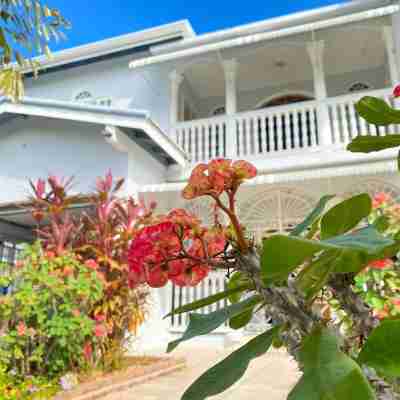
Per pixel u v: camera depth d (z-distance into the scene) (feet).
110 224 16.76
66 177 24.11
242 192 26.43
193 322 3.31
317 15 27.48
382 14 23.32
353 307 2.99
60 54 35.04
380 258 2.79
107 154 23.49
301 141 29.94
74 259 15.34
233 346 22.70
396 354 2.05
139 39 33.68
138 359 17.90
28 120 26.55
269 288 2.70
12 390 12.10
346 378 1.90
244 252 2.86
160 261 2.93
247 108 36.73
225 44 26.35
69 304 13.98
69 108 23.17
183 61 30.68
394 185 23.52
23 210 25.26
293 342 2.72
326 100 25.96
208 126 28.63
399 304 8.49
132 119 21.74
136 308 16.58
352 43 29.86
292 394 2.01
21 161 25.81
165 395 12.62
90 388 12.16
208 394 2.41
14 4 13.23
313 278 2.92
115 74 35.14
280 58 31.71
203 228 3.00
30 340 14.14
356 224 3.06
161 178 27.20
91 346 14.93
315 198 25.29
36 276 13.75
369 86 33.50
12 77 14.48
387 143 3.58
